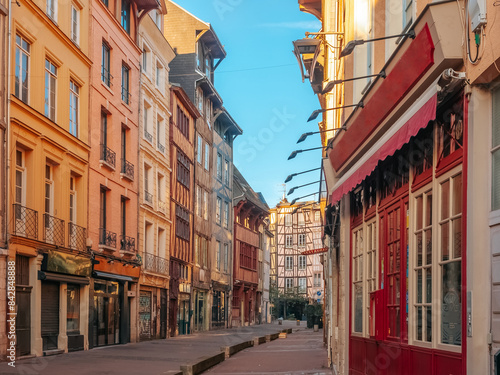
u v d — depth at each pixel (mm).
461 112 6645
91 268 22812
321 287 86062
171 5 43281
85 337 22406
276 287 88562
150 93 31438
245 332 42219
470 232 6172
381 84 8656
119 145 26609
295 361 18812
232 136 54375
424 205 8016
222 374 15305
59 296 20688
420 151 8234
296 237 88688
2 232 16703
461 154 6602
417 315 8211
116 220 26172
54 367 15328
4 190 16844
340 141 11898
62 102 21141
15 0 17734
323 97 22469
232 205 53500
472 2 6020
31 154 18891
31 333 18547
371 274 11094
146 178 31609
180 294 37656
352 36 12320
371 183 11266
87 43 23406
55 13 20844
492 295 5922
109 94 25453
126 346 24781
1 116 16844
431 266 7613
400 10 8977
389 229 9852
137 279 28391
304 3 24641
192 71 42406
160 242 34062
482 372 5992
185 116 39188
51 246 19719
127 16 28656
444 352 7039
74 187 22562
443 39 6445
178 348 23828
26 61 18812
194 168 41312
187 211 39312
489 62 5730
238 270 54062
